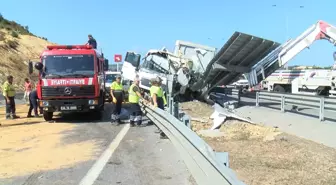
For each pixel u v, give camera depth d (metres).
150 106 12.74
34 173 7.21
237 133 10.84
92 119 16.12
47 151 9.28
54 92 14.84
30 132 12.55
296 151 8.34
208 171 4.55
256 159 7.84
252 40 17.48
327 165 7.20
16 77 43.19
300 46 18.22
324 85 24.83
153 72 21.05
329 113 14.64
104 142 10.44
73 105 14.94
